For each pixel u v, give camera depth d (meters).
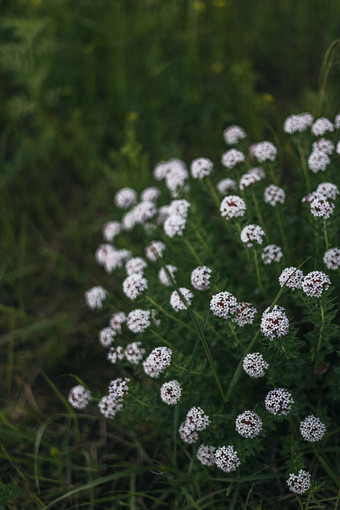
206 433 1.18
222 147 1.75
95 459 1.32
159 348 1.17
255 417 1.12
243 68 1.71
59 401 1.42
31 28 1.68
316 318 1.14
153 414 1.23
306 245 1.40
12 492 1.24
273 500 1.21
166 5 1.87
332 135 1.30
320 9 1.89
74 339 1.53
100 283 1.62
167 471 1.21
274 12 1.98
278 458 1.25
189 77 1.84
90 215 1.75
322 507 1.14
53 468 1.31
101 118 1.89
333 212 1.18
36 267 1.66
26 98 1.86
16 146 1.88
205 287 1.21
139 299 1.24
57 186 1.84
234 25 1.94
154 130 1.84
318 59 1.90
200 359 1.29
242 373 1.25
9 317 1.58
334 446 1.24
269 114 1.73
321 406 1.28
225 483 1.23
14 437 1.33
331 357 1.27
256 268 1.24
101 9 1.91
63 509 1.26
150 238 1.45
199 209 1.43
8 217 1.74
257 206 1.28
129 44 1.92
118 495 1.25
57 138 1.82
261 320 1.15
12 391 1.45
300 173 1.33
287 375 1.19
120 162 1.66
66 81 1.92
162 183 1.44
